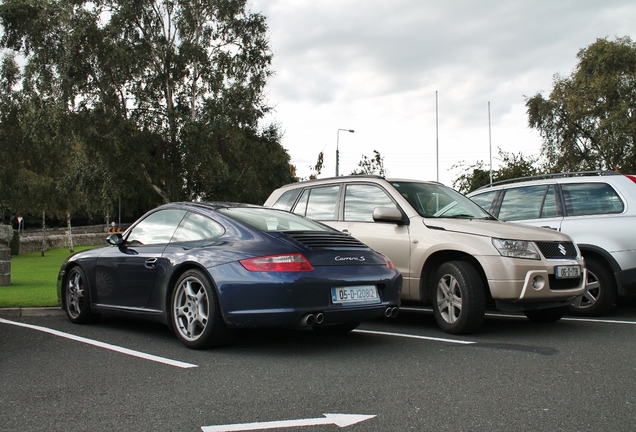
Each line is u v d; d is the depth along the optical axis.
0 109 32.50
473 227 6.26
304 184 8.26
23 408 3.53
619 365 4.65
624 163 33.94
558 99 36.47
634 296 9.16
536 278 5.96
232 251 5.16
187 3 30.69
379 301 5.39
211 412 3.44
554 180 8.33
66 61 28.16
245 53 32.59
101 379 4.21
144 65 30.00
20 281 12.63
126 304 6.11
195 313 5.32
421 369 4.52
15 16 29.11
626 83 34.44
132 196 30.48
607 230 7.50
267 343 5.61
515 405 3.57
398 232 6.79
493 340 5.80
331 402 3.64
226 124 29.62
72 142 30.16
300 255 5.00
